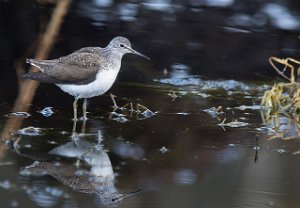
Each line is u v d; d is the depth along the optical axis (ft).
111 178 35.24
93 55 44.14
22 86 50.16
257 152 40.24
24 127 42.04
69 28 62.85
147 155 38.86
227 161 38.52
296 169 37.60
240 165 37.99
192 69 56.85
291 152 40.40
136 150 39.55
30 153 37.99
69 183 34.32
